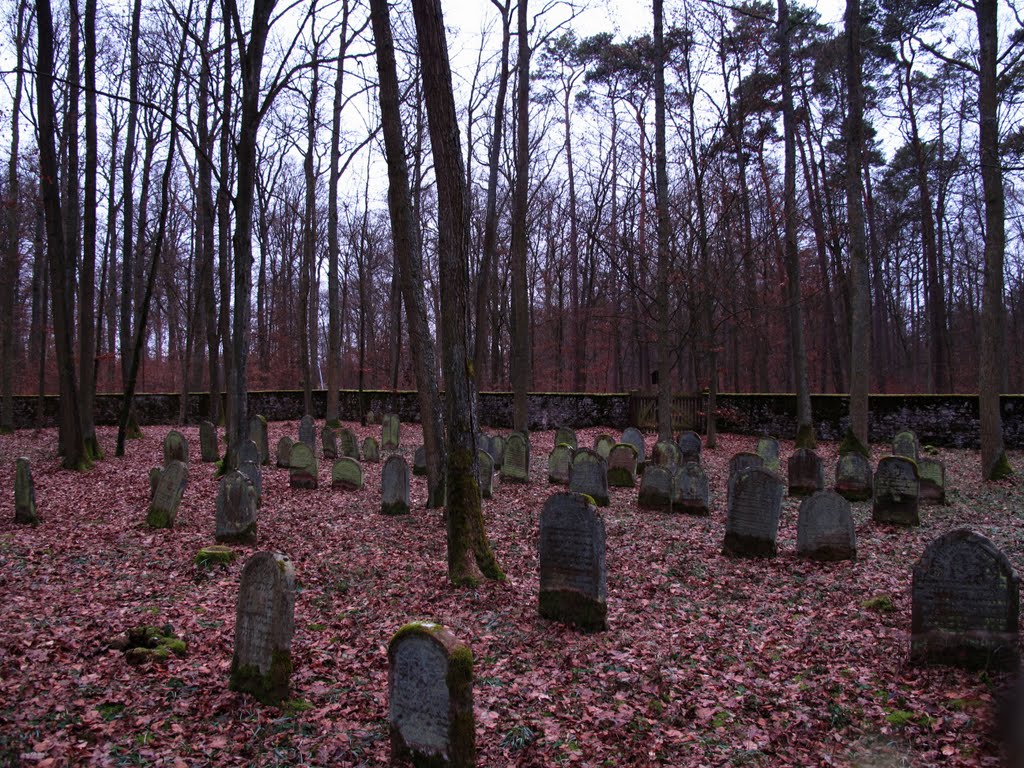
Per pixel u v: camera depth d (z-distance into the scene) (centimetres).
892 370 4372
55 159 1478
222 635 602
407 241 1003
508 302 3766
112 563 832
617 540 952
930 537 966
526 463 1452
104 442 2112
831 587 746
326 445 1911
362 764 413
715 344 2212
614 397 2803
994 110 1451
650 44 2302
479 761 416
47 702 471
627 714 473
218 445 1866
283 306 4347
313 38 1825
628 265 2162
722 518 1114
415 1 755
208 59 1591
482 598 704
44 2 1396
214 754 420
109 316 3559
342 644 596
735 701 491
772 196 2512
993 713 441
